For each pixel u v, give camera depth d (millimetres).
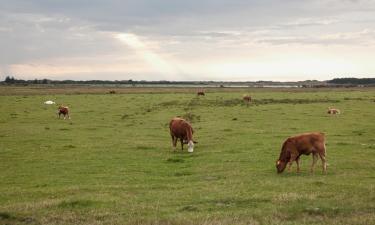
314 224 13594
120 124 48125
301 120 49156
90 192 19000
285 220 14172
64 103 75500
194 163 26359
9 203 17453
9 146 33688
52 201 17078
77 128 44938
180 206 16172
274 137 36188
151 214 15109
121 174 23766
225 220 14023
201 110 61812
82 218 14781
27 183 22062
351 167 23750
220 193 17953
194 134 39531
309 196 16781
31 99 84938
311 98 86875
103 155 29766
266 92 124938
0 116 55781
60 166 26266
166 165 26109
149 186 20125
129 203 16734
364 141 33906
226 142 34156
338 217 14289
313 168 22922
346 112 57438
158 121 50312
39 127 45625
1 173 24516
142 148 32625
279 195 17109
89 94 106812
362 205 15508
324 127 42969
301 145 22344
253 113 57000
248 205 16078
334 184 19141
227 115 55031
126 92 121312
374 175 21453
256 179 21078
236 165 25156
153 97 92688
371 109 61375
